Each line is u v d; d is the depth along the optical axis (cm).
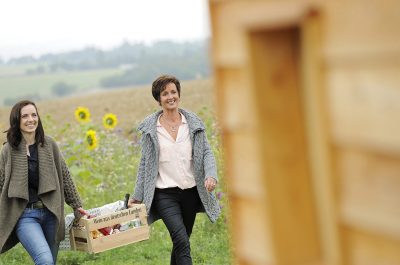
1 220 1473
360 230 498
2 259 2042
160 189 1481
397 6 457
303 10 505
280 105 538
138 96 5697
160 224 2223
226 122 610
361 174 491
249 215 600
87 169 2550
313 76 514
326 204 518
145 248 2041
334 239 513
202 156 1485
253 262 599
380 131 475
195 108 3566
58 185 1502
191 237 2066
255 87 530
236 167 609
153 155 1491
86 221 1580
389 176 473
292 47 540
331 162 511
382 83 471
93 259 1998
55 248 1518
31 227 1468
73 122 3344
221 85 609
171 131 1489
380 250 487
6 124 4384
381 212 480
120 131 3019
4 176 1477
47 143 1502
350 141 496
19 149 1475
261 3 550
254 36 531
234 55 582
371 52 476
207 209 1484
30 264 1997
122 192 2439
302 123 541
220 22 595
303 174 542
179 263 1448
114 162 2652
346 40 492
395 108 464
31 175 1480
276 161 536
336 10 497
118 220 1600
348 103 495
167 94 1483
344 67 496
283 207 538
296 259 540
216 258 1877
